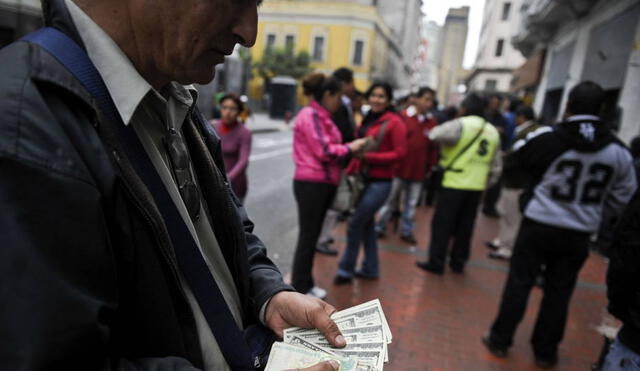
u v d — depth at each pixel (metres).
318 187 3.10
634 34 6.58
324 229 4.77
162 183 0.76
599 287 4.40
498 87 32.31
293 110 29.28
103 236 0.58
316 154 3.04
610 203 2.71
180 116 0.89
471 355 3.04
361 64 34.34
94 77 0.65
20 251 0.51
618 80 6.97
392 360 2.91
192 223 0.87
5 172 0.52
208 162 0.96
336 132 3.26
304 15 32.41
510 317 2.96
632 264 1.63
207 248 0.94
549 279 2.89
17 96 0.55
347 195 3.44
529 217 2.82
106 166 0.62
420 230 6.11
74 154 0.57
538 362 2.96
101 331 0.56
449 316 3.58
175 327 0.73
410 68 65.50
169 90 0.86
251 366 0.88
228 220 0.99
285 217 6.13
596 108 2.58
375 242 4.14
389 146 3.72
